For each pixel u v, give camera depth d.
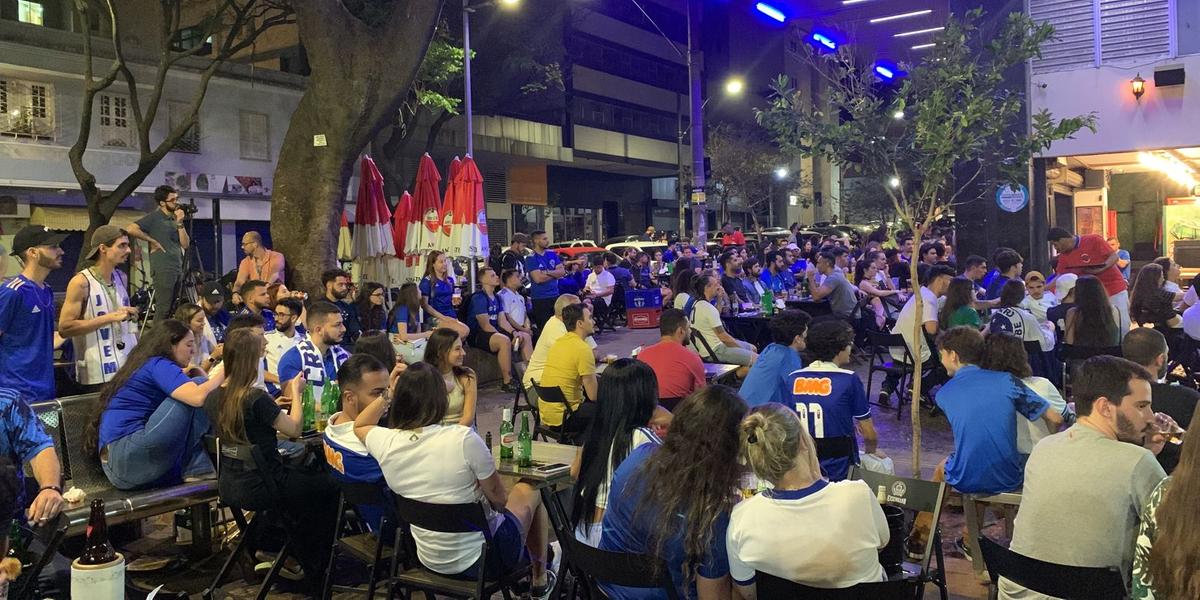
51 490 4.09
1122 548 3.14
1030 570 3.12
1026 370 4.77
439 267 11.33
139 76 19.11
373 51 10.02
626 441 3.69
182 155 20.12
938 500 3.78
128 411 5.01
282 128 22.23
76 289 6.20
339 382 4.89
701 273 9.35
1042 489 3.29
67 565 4.08
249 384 4.85
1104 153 12.72
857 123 6.02
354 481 4.53
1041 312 9.20
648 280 20.31
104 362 6.39
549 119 37.59
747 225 54.41
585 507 3.73
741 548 2.96
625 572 3.19
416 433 4.12
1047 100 12.84
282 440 5.41
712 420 3.17
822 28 40.50
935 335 8.79
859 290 12.99
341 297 9.30
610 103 42.28
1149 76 12.29
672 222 53.16
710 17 50.81
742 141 44.66
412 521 4.06
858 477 4.10
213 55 22.14
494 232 37.78
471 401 6.20
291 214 10.27
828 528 2.89
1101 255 9.34
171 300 8.19
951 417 4.82
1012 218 13.08
